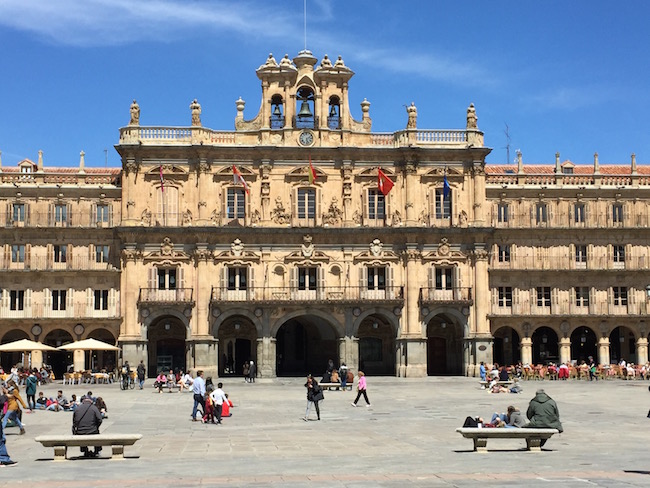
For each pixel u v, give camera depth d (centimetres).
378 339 8756
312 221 8394
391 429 3731
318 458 2767
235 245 8250
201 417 4341
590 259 8762
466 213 8525
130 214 8206
